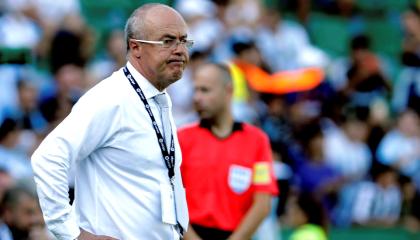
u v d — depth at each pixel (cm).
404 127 3791
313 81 3772
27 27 3528
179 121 3075
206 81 2023
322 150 3331
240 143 2039
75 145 1409
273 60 3897
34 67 3481
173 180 1495
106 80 1474
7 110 3117
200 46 3625
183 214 1520
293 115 3606
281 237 2825
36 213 2011
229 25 3903
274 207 2859
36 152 1412
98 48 3931
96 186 1462
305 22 4425
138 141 1459
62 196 1405
